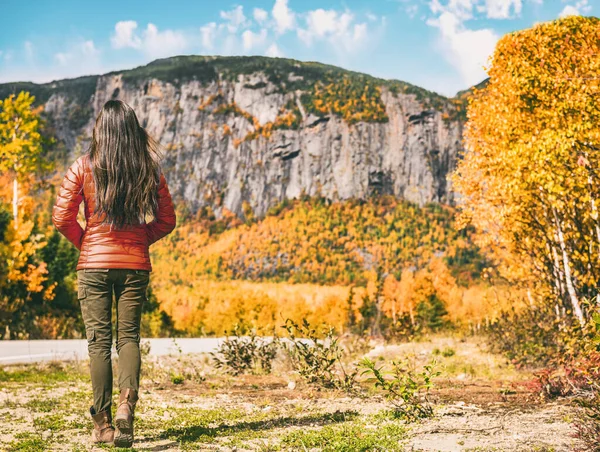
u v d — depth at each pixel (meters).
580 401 4.98
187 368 10.67
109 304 4.12
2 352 16.03
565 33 12.75
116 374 8.80
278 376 9.42
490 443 4.06
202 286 174.88
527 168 12.91
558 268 13.22
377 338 18.88
